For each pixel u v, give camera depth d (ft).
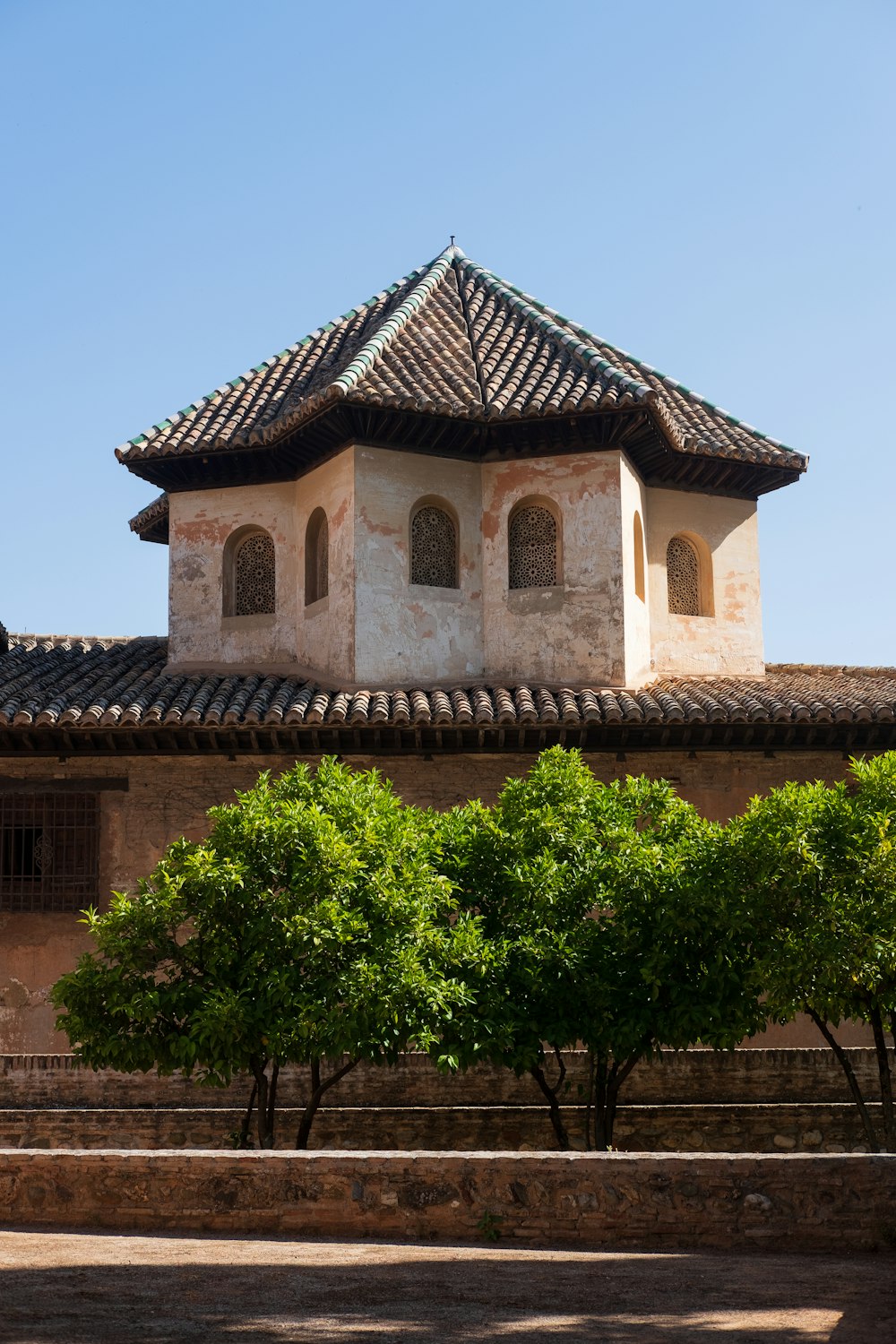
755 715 62.95
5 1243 32.30
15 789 64.49
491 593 69.15
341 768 50.93
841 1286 28.91
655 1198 33.50
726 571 74.49
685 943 47.50
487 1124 52.95
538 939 47.70
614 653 67.31
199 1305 26.68
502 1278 29.37
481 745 64.13
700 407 76.18
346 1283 28.68
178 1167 34.88
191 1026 46.42
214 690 66.64
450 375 69.15
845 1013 48.42
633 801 51.52
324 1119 53.06
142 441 70.03
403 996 44.73
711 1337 24.89
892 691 67.97
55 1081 57.67
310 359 77.61
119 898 48.37
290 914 45.78
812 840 46.85
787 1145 53.06
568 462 69.00
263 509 72.33
